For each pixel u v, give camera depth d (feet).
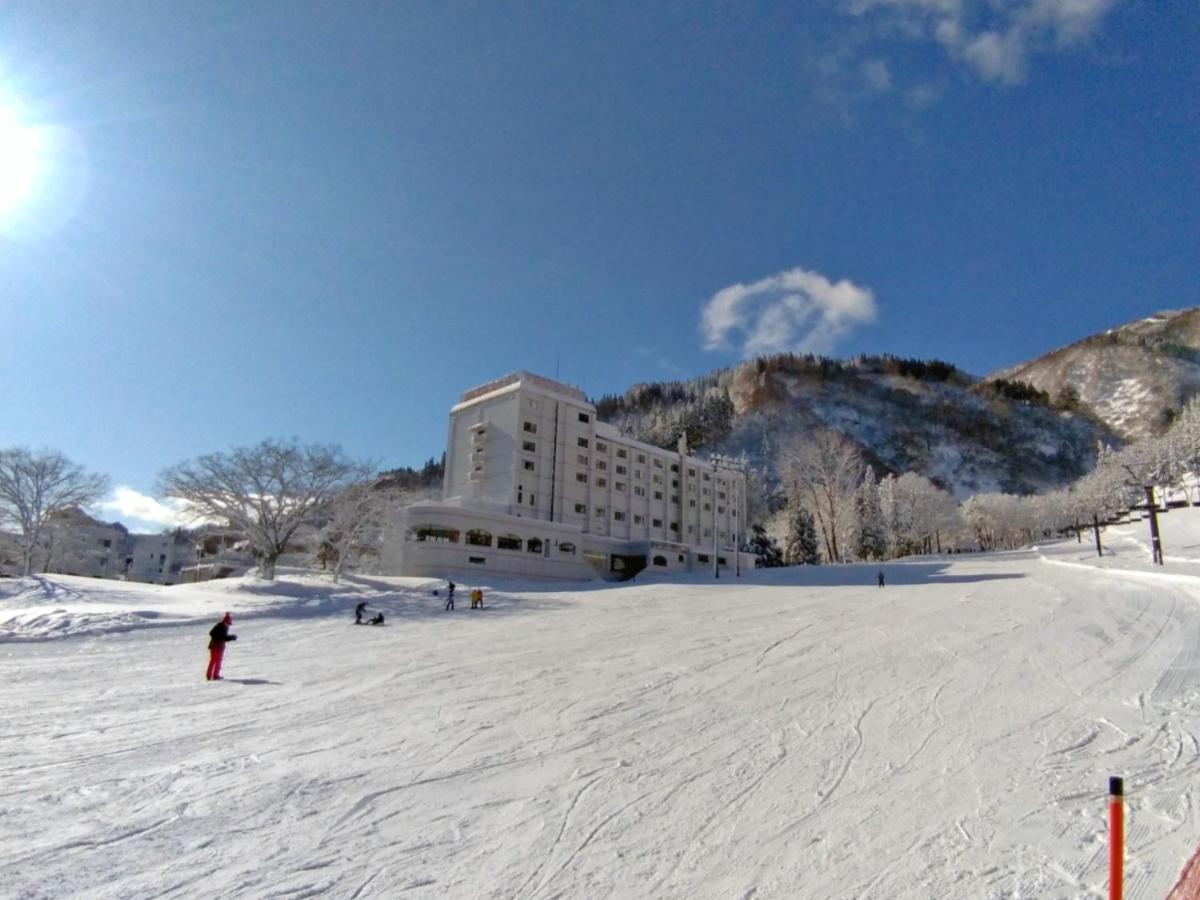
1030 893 19.22
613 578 253.85
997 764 30.12
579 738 35.83
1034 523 403.75
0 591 108.78
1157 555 144.66
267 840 23.08
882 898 19.31
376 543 173.06
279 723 38.83
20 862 20.85
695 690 47.03
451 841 23.32
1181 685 42.75
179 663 61.16
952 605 92.94
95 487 176.55
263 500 153.79
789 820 24.94
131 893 19.25
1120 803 16.03
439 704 43.88
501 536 204.54
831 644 64.23
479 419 260.42
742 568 294.05
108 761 31.17
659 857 22.13
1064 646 57.21
